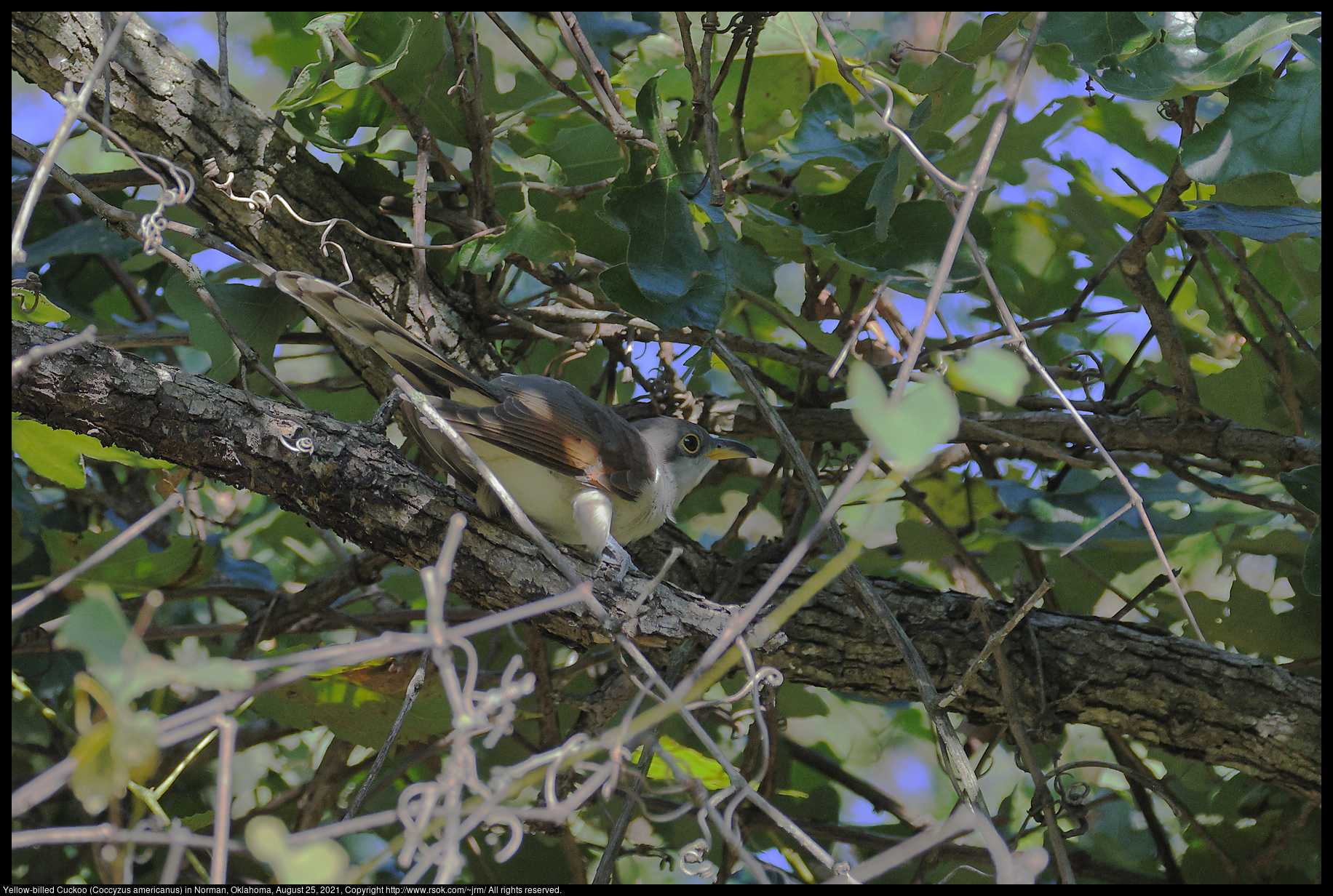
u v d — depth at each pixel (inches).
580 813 340.8
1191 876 327.6
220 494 386.0
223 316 248.1
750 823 310.5
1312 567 254.5
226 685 115.6
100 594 114.0
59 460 273.7
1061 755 370.6
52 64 275.1
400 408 271.3
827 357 328.2
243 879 319.3
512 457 263.6
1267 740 254.1
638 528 288.8
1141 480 332.8
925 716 417.7
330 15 289.6
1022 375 103.7
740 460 407.8
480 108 285.3
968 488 366.9
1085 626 272.8
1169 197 277.7
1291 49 265.7
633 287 276.5
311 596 335.9
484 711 129.5
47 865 342.0
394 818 126.3
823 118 323.6
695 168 291.7
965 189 180.9
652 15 366.3
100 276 400.5
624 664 187.9
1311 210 272.2
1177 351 304.5
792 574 293.4
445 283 321.1
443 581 130.6
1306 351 286.7
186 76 289.1
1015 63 395.5
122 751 113.1
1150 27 258.4
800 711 362.9
